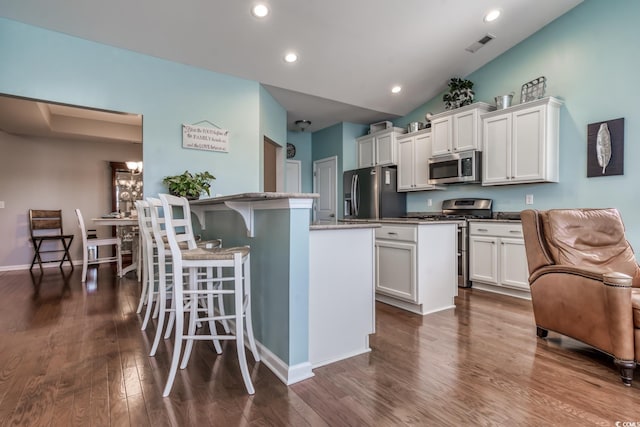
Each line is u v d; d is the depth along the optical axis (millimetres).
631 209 3127
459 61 4230
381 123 5816
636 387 1732
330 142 6211
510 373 1882
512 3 3352
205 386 1729
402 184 5238
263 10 3047
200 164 3781
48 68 3020
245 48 3529
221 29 3234
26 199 5348
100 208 5992
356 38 3549
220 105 3898
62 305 3160
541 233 2424
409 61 4090
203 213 3359
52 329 2521
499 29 3719
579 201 3473
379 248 3297
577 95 3490
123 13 2959
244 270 1989
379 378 1830
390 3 3123
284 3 2998
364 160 5867
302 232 1840
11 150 5238
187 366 1950
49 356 2059
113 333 2451
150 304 2617
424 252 2941
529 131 3605
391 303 3262
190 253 1812
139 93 3441
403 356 2107
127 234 6160
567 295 2139
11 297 3447
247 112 4066
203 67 3771
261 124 4215
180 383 1756
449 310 3082
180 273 1731
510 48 4086
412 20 3377
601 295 1894
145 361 2002
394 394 1667
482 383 1772
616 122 3205
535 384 1762
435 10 3279
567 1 3443
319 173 6484
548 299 2287
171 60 3607
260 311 2107
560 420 1458
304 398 1628
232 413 1502
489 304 3279
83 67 3172
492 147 3953
